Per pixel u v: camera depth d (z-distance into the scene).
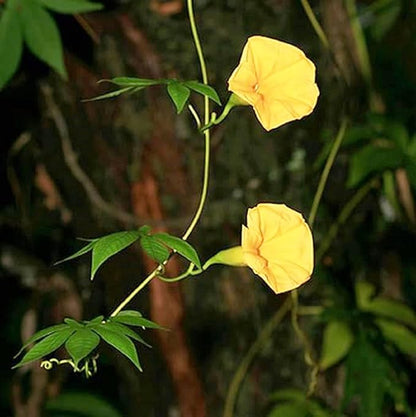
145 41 1.17
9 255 1.39
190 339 1.18
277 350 1.19
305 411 1.19
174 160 1.17
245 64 0.90
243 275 1.18
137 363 0.87
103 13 1.18
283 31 1.19
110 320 0.90
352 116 1.25
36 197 1.35
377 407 1.22
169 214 1.17
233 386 1.18
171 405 1.18
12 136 1.32
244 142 1.17
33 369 1.41
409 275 1.42
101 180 1.19
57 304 1.37
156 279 1.17
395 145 1.26
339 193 1.26
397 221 1.36
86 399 1.44
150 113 1.16
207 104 0.97
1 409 1.58
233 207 1.17
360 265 1.29
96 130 1.19
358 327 1.24
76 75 1.19
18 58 1.13
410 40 1.61
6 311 1.58
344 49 1.25
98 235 1.20
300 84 0.91
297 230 0.91
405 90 1.59
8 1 1.13
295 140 1.19
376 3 1.43
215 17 1.17
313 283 1.23
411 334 1.27
